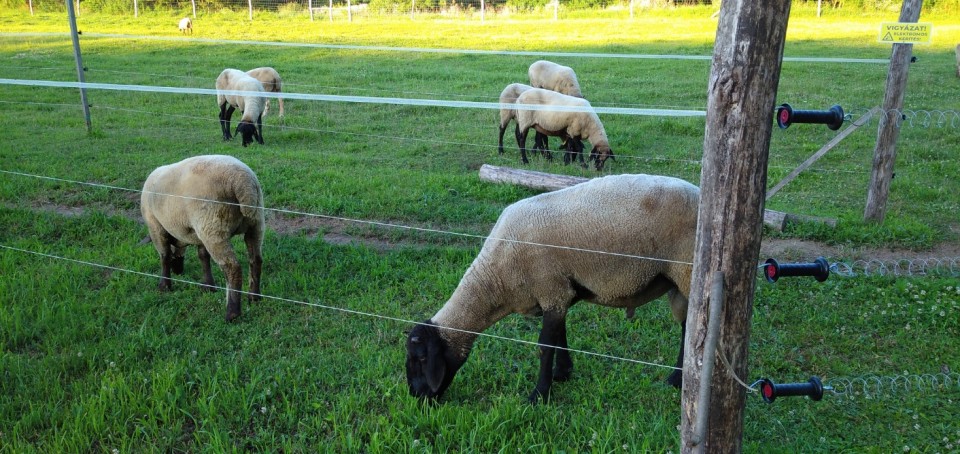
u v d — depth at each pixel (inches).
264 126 540.7
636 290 189.9
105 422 183.3
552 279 189.2
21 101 607.5
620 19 1152.2
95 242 307.3
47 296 253.4
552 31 1027.3
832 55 784.9
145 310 250.5
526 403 195.6
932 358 212.2
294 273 272.1
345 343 225.8
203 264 266.5
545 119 431.5
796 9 1168.8
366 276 273.9
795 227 312.5
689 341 134.5
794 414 187.5
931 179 391.9
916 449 169.6
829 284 259.6
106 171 401.1
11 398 195.2
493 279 193.3
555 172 414.0
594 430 175.5
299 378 203.9
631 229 184.1
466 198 362.6
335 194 367.2
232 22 1117.7
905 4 295.1
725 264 126.3
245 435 182.5
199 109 595.5
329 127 535.8
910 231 309.1
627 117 546.9
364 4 1258.6
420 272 274.8
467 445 175.0
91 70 725.9
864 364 210.5
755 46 115.9
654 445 171.6
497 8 1254.3
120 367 211.6
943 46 861.2
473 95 621.0
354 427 184.5
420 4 1242.0
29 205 354.6
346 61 802.8
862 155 440.8
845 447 173.2
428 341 189.9
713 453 137.4
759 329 232.4
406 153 460.4
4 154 436.5
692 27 1039.0
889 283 260.1
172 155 445.1
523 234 190.1
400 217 337.7
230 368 205.2
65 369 209.0
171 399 189.2
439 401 197.2
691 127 509.4
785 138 486.3
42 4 1207.6
